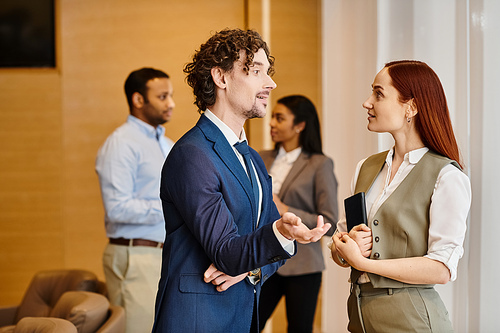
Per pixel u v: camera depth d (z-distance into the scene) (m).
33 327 2.53
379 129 2.09
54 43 5.44
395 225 2.01
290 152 3.66
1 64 5.43
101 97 5.45
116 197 3.47
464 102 2.61
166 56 5.46
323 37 3.86
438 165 2.01
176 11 5.45
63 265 5.48
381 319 2.01
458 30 2.63
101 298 2.92
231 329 1.96
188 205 1.86
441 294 2.66
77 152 5.47
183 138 1.98
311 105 3.64
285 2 5.38
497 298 2.42
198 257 1.94
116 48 5.44
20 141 5.45
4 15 5.41
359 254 1.98
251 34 2.00
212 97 2.02
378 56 3.06
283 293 3.56
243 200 1.95
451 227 1.93
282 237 1.75
